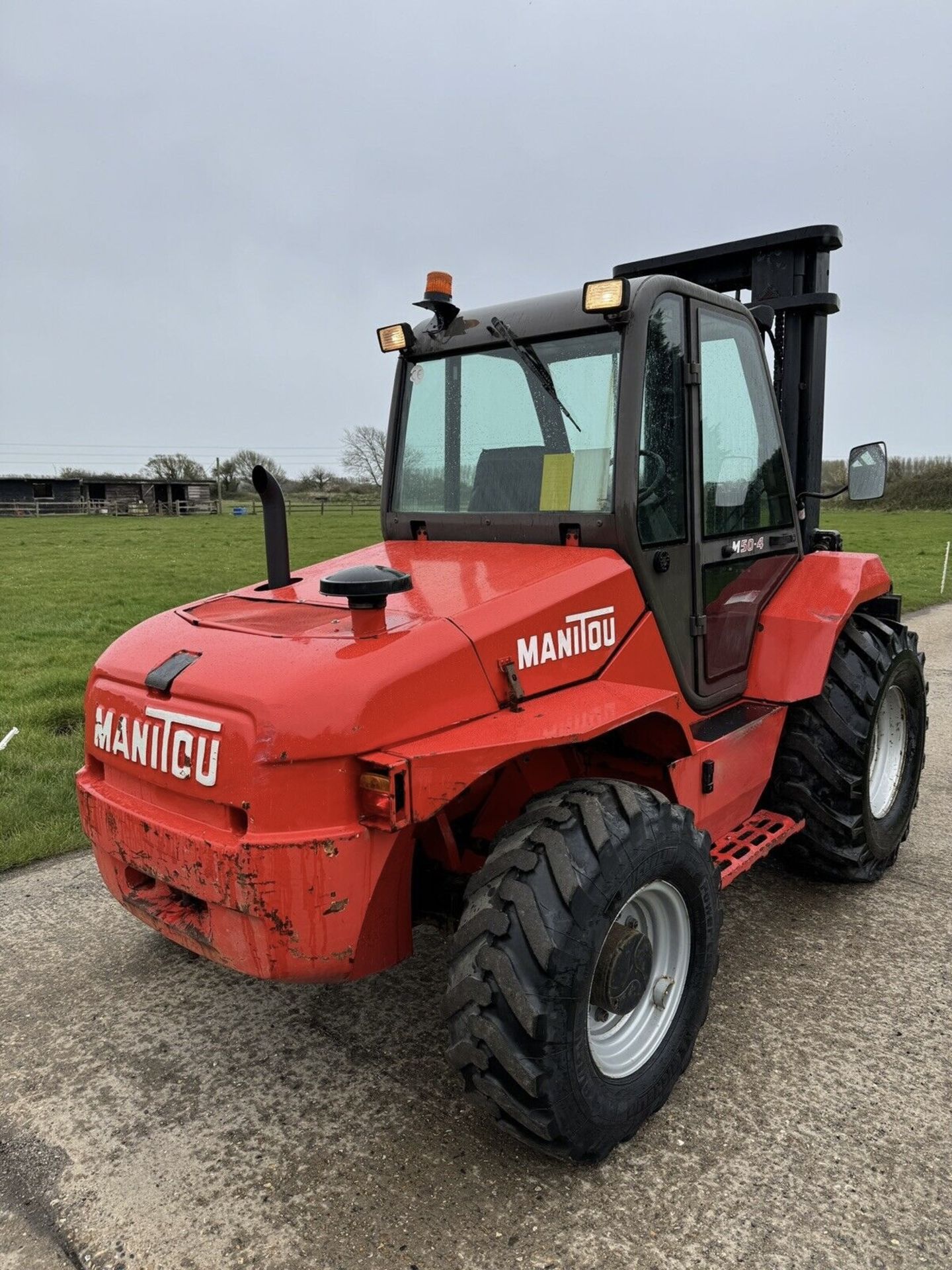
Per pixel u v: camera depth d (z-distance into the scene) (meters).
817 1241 2.17
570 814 2.34
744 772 3.43
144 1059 2.94
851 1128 2.55
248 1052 2.97
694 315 3.12
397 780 2.13
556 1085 2.17
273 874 2.17
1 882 4.27
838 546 4.69
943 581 15.39
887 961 3.46
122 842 2.60
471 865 2.92
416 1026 3.10
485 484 3.33
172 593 15.30
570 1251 2.15
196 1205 2.32
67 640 10.68
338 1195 2.34
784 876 4.25
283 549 3.16
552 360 3.10
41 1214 2.30
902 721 4.38
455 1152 2.50
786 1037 2.98
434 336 3.48
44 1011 3.22
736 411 3.51
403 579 2.37
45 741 6.23
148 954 3.61
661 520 3.04
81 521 46.19
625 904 2.33
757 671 3.70
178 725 2.38
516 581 2.72
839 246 4.21
